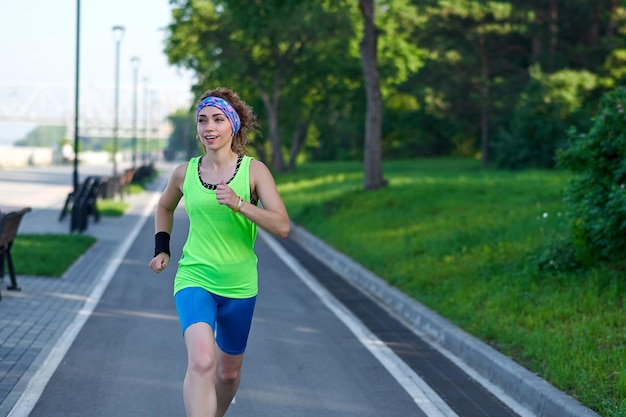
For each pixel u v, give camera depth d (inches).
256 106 2869.1
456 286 608.7
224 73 2469.2
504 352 424.5
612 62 2151.8
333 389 377.1
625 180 562.3
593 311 475.5
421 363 436.8
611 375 358.6
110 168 4224.9
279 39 2388.0
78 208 1092.5
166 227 266.8
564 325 457.1
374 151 1405.0
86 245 912.9
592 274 550.0
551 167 2217.0
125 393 359.3
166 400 350.3
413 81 2970.0
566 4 2428.6
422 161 3193.9
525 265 617.9
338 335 504.4
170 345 457.1
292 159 2940.5
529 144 2236.7
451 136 3390.7
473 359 435.5
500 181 1396.4
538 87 2215.8
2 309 538.6
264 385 380.8
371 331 522.0
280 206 250.5
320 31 2409.0
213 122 250.5
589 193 582.2
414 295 615.2
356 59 2583.7
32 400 344.2
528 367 393.1
